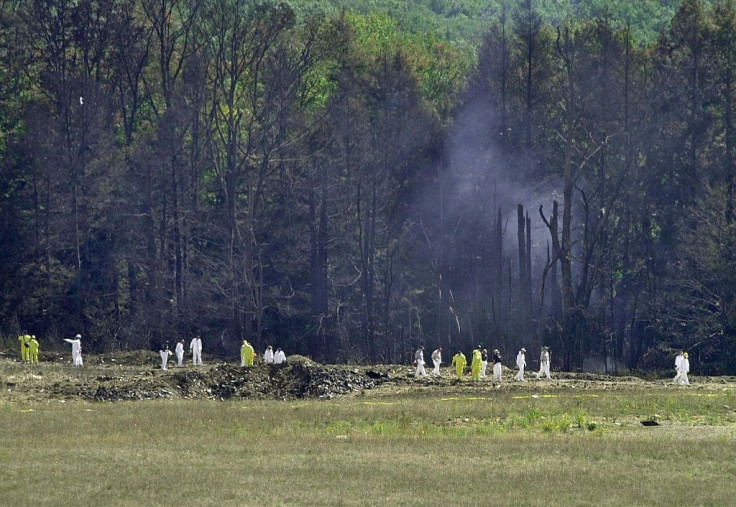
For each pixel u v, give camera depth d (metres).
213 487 81.94
